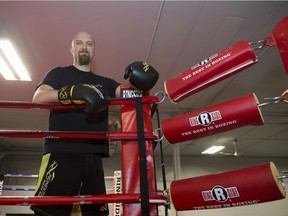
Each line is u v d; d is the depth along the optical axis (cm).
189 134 108
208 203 100
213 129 105
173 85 116
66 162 125
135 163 109
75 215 125
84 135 105
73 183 122
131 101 112
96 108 100
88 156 130
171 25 288
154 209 103
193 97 471
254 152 856
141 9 265
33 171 762
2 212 696
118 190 264
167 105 496
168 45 322
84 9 262
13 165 762
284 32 100
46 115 534
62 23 280
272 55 349
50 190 118
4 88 415
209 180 101
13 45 309
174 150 564
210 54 341
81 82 148
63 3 254
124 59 346
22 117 544
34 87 412
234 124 104
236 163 891
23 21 276
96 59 345
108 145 140
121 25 286
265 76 405
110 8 262
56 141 129
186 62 357
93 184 127
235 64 109
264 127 621
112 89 155
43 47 317
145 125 113
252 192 94
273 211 824
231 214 813
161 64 361
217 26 294
